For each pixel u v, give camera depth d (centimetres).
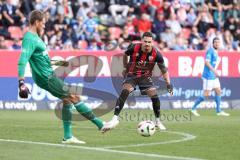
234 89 7000
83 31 7638
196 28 8100
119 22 8156
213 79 6181
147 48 4291
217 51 6500
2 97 6397
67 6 7819
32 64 3622
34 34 3578
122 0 8338
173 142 3834
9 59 6406
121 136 4131
